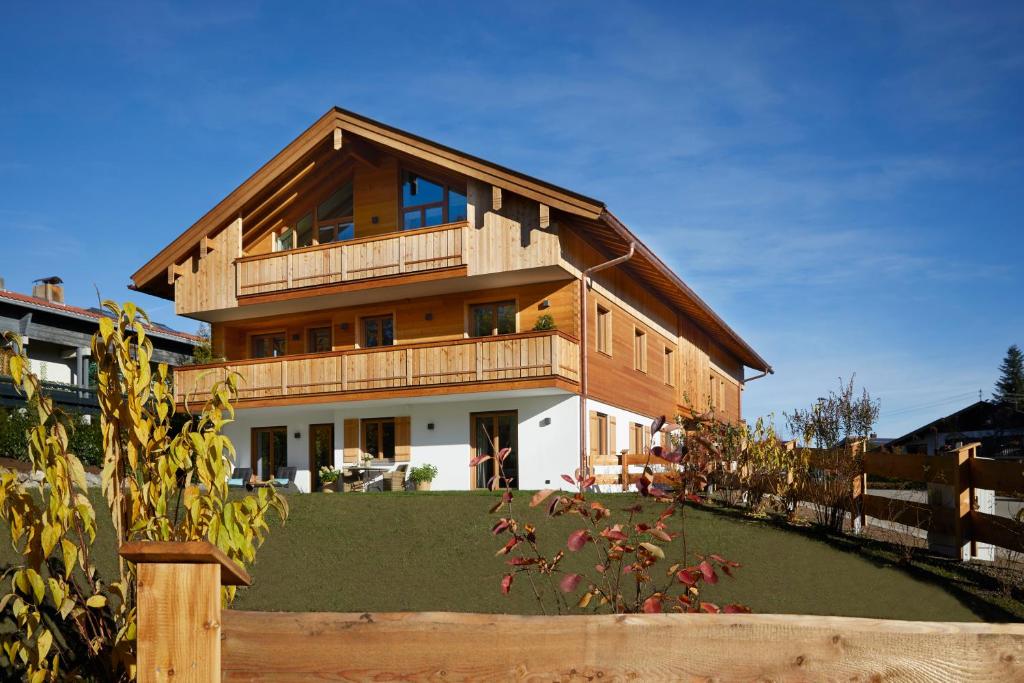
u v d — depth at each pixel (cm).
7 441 1786
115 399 468
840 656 211
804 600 848
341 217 2156
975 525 984
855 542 1119
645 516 1230
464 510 1290
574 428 1877
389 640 218
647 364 2356
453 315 2019
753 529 1168
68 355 2919
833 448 1293
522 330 1939
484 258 1859
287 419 2200
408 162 2052
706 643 213
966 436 4659
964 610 793
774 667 211
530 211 1828
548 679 213
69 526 461
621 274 2194
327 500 1401
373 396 1947
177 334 3069
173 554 221
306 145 2030
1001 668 211
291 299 2059
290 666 220
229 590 438
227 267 2153
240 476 2152
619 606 440
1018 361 8875
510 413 1955
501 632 216
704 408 2898
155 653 222
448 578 973
